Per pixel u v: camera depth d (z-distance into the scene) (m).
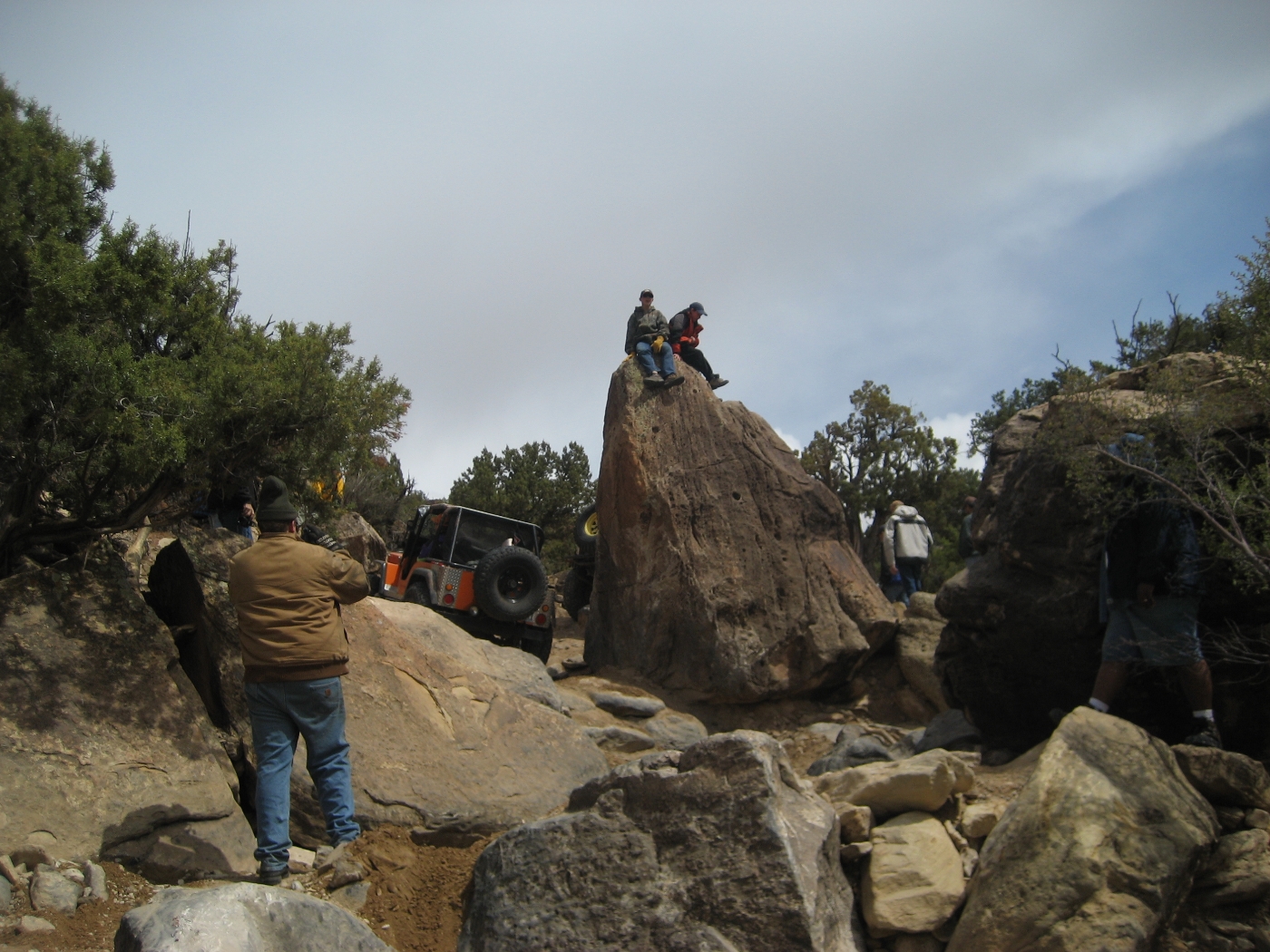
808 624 9.80
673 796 4.52
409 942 4.59
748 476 10.48
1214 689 5.51
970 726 7.02
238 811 5.01
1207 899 4.25
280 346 6.07
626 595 10.35
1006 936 4.03
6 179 6.00
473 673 6.44
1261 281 5.20
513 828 5.17
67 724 4.81
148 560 8.38
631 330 11.47
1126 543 5.19
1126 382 6.01
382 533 20.31
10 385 5.12
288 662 4.60
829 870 4.42
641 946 4.15
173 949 2.83
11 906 4.06
